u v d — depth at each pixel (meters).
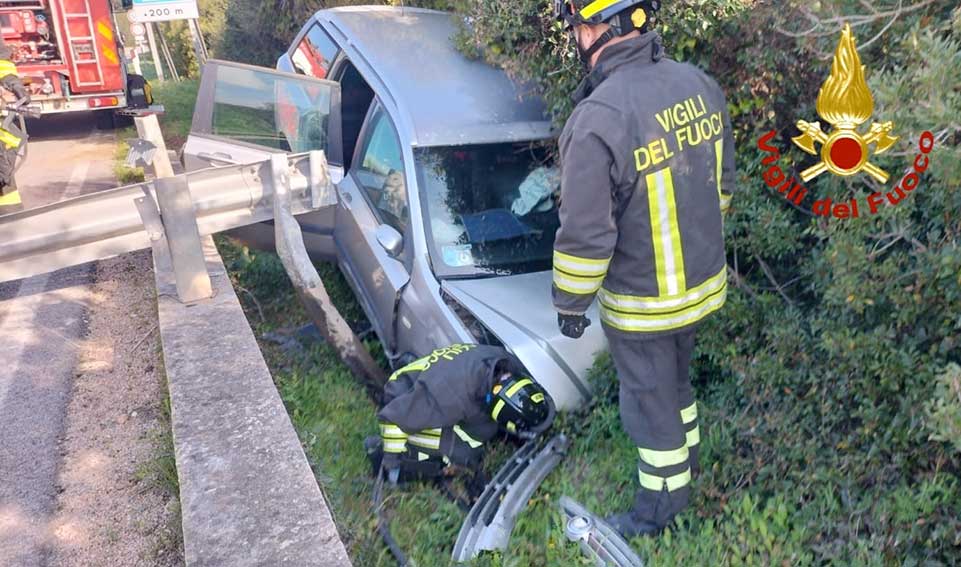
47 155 9.98
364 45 5.17
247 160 5.10
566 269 2.80
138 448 3.79
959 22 2.44
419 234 4.22
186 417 3.60
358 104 5.57
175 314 4.52
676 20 3.47
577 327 3.03
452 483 3.63
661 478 3.06
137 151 4.60
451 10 5.89
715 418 3.58
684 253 2.86
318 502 3.08
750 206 3.49
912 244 2.91
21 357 4.62
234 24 11.86
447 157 4.39
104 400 4.19
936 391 2.38
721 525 3.12
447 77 4.79
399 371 3.67
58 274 5.84
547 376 3.64
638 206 2.78
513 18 4.11
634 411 3.06
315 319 4.40
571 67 3.98
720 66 3.62
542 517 3.34
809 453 3.13
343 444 3.92
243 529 2.94
